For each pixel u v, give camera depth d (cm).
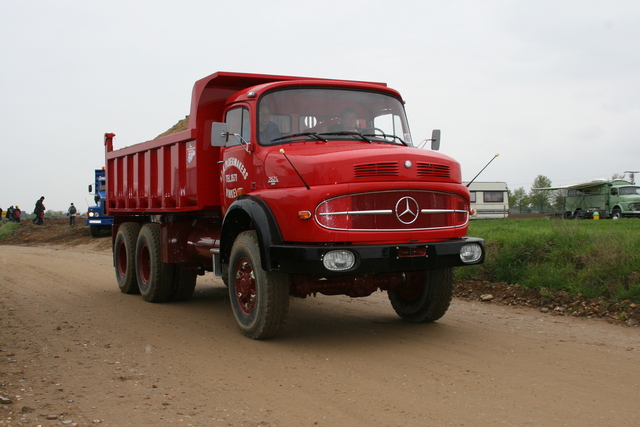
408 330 695
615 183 3950
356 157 584
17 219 4169
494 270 990
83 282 1209
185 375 514
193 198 820
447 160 635
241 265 676
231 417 409
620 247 882
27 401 443
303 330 705
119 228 1105
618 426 385
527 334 664
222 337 670
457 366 532
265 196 634
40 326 738
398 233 596
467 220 654
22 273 1372
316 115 704
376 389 468
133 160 1048
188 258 895
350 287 657
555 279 871
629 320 718
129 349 612
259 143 681
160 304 928
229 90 816
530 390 459
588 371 511
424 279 718
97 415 414
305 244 590
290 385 482
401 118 752
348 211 579
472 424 390
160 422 400
